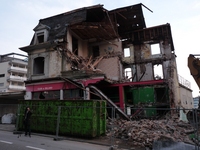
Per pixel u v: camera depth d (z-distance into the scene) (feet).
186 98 90.94
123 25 81.15
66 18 69.72
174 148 21.75
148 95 58.95
